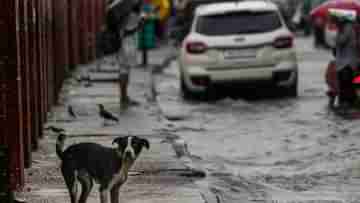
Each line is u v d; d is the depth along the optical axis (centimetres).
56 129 1545
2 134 1563
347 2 3175
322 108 2895
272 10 3209
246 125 2595
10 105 1612
